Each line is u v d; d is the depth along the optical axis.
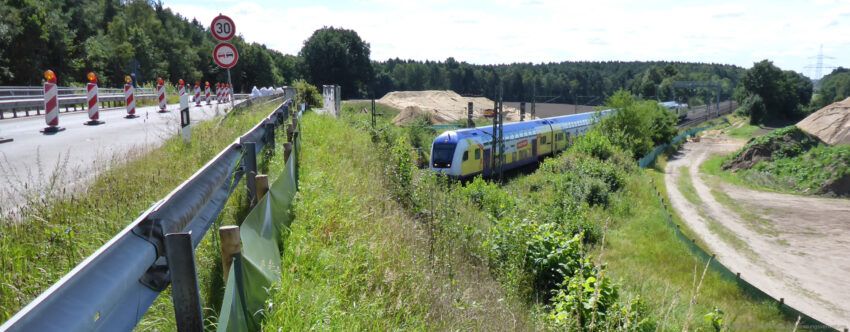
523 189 31.52
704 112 117.62
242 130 10.34
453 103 110.00
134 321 1.96
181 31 115.62
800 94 125.81
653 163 55.00
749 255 27.05
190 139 8.84
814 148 51.66
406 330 3.98
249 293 2.99
